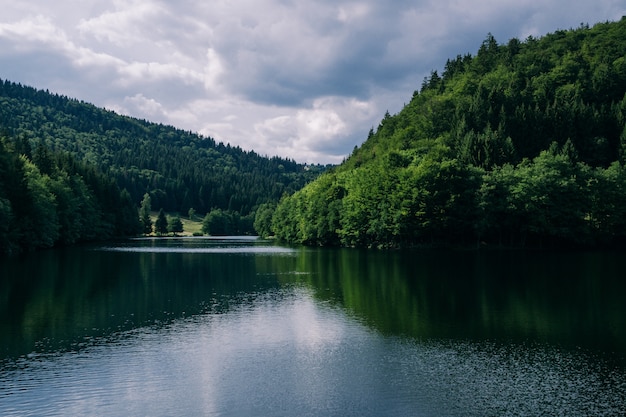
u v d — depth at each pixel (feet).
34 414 72.64
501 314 133.69
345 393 79.82
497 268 231.91
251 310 143.23
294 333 116.88
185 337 113.80
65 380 86.22
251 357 98.89
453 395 78.48
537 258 279.49
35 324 126.00
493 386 82.07
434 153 381.60
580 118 433.07
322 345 106.73
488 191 343.67
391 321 127.44
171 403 76.43
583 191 344.28
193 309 144.87
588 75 514.27
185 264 271.69
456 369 90.53
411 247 374.63
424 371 89.66
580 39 643.04
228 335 115.44
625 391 79.41
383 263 266.98
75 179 483.10
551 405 74.23
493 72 601.21
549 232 339.98
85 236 497.46
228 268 251.60
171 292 174.40
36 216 350.43
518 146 426.92
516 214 343.05
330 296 164.96
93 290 177.27
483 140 405.18
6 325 124.98
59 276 212.43
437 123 526.16
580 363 93.15
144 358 98.43
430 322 125.90
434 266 245.86
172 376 88.12
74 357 99.04
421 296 161.17
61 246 425.28
